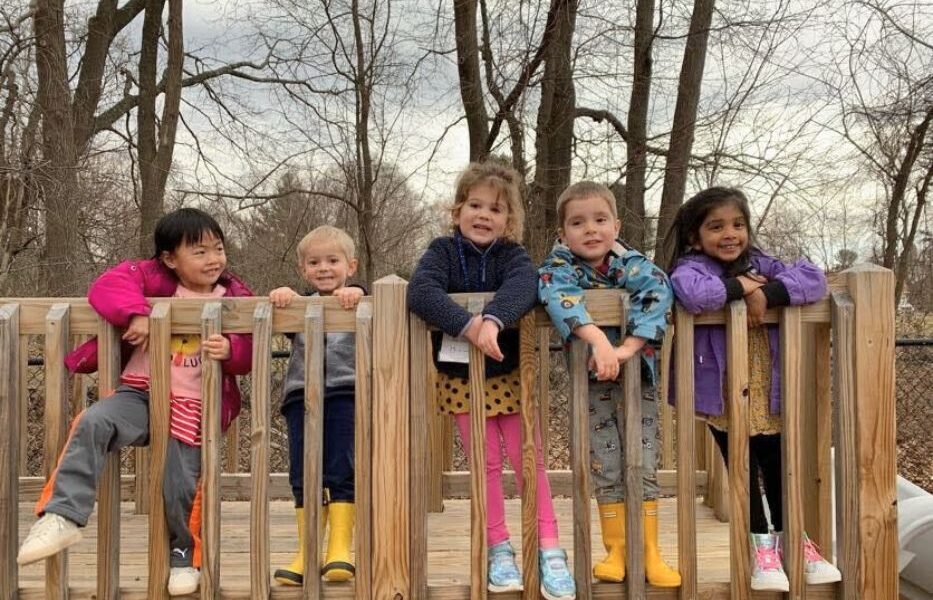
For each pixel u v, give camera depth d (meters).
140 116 11.58
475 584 2.57
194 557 2.69
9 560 2.53
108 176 10.56
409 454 2.56
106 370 2.56
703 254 2.89
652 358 2.72
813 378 3.05
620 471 2.76
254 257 12.11
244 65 12.06
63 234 9.23
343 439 2.96
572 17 8.85
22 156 8.96
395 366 2.54
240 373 2.73
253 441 2.53
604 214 2.71
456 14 9.27
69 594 2.59
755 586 2.61
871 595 2.60
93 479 2.43
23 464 3.98
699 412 2.75
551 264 2.66
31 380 6.52
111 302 2.54
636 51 9.12
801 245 9.90
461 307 2.49
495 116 9.48
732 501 2.60
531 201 9.24
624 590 2.64
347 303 2.56
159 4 11.59
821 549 3.00
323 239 3.32
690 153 9.16
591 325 2.47
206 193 11.62
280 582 2.74
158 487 2.56
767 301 2.56
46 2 9.15
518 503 4.06
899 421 7.15
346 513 2.86
